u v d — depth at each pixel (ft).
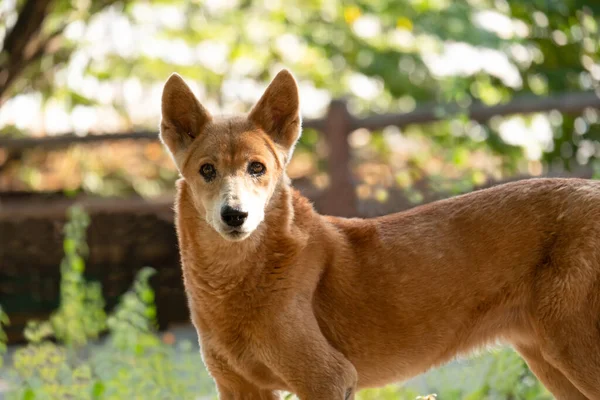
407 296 20.88
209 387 30.60
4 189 54.60
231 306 20.24
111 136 47.47
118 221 46.26
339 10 60.29
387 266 20.97
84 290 36.45
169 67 59.93
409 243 21.08
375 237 21.30
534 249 20.53
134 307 31.45
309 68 62.34
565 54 52.75
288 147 21.50
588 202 20.26
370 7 58.70
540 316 20.29
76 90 58.85
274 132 21.45
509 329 21.13
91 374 31.48
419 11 57.21
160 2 57.88
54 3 51.57
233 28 59.67
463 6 57.00
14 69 52.42
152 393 28.99
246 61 61.62
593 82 52.49
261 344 20.17
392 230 21.36
